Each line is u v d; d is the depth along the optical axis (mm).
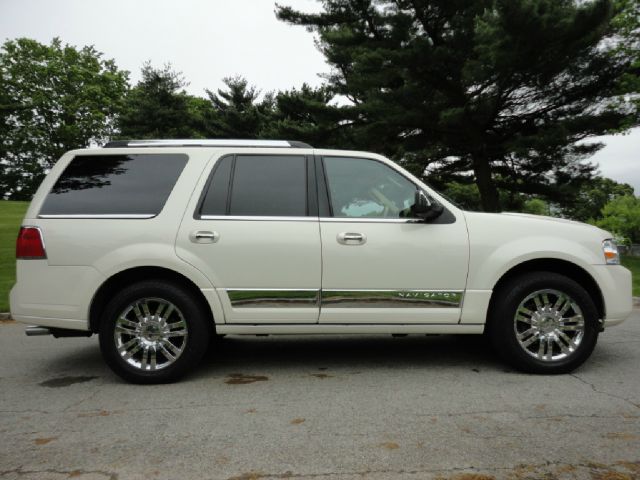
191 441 3041
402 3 16203
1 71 47906
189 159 4469
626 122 16188
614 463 2695
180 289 4258
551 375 4367
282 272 4277
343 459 2779
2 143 48781
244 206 4359
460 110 15484
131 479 2584
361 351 5344
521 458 2762
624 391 3896
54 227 4246
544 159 18312
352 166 4559
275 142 4621
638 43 16344
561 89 16969
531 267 4613
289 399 3799
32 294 4223
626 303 4438
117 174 4418
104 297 4387
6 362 5062
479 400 3721
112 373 4629
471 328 4387
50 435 3154
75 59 51062
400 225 4375
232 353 5301
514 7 13195
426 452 2850
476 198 30500
